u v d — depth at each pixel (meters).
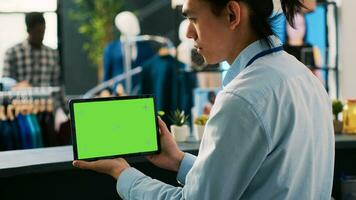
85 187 2.20
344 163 2.59
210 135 1.22
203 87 4.39
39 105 3.79
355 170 2.61
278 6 1.32
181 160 1.61
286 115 1.21
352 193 2.48
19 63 4.79
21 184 2.07
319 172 1.31
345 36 3.91
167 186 1.32
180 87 4.42
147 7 8.69
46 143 3.79
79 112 1.55
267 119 1.18
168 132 1.64
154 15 8.72
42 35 4.77
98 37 8.20
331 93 3.91
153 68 4.74
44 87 4.63
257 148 1.18
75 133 1.53
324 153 1.32
